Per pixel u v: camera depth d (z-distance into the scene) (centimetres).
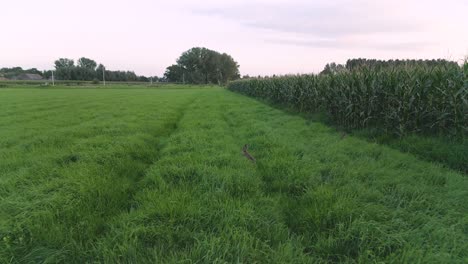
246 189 318
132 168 402
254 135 658
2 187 317
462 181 328
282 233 229
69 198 277
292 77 1373
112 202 286
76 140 584
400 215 252
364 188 312
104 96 2464
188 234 221
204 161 417
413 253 196
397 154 450
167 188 313
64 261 199
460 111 477
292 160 427
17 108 1302
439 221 241
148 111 1205
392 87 625
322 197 281
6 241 203
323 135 638
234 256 196
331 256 207
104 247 203
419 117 553
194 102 1825
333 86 881
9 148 537
